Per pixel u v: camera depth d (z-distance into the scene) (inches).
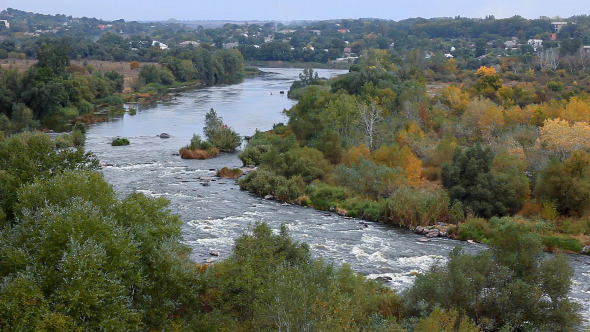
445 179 2682.1
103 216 1202.0
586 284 1786.4
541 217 2442.2
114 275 1011.9
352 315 1081.4
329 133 3476.9
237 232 2268.7
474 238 2277.3
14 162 1579.7
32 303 915.4
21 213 1295.5
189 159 3752.5
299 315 997.8
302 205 2787.9
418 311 1291.8
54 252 1024.9
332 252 2079.2
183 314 1282.0
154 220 1375.5
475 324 1226.0
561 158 2982.3
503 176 2600.9
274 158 3198.8
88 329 952.9
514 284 1268.5
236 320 1237.7
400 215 2477.9
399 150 3191.4
